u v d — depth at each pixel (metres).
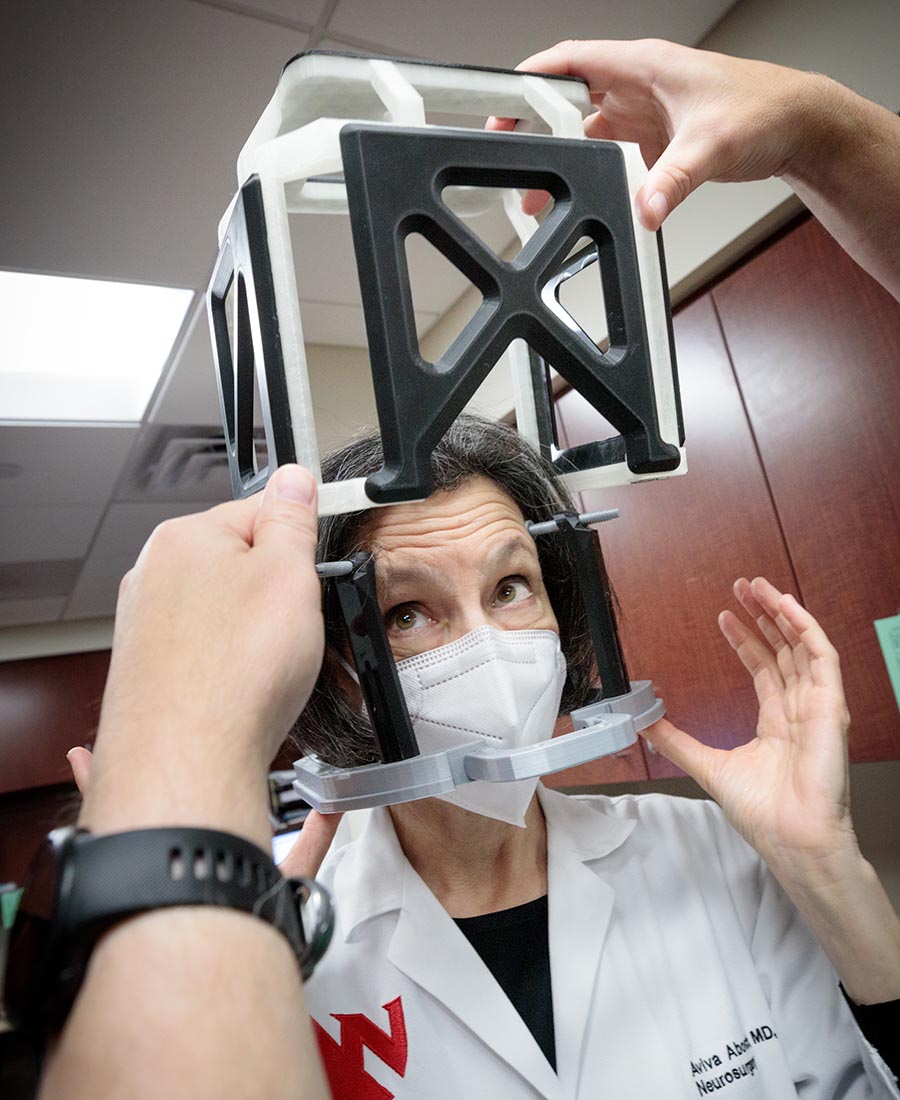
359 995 0.64
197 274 1.55
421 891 0.67
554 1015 0.63
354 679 0.67
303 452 0.42
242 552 0.36
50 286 1.53
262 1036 0.26
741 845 0.77
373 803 0.48
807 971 0.70
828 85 0.56
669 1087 0.60
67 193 1.26
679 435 0.52
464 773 0.47
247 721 0.32
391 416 0.41
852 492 1.09
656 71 0.55
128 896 0.27
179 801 0.29
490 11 1.10
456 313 1.86
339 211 0.57
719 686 1.33
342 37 1.09
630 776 1.53
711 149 0.51
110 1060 0.25
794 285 1.16
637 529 1.49
